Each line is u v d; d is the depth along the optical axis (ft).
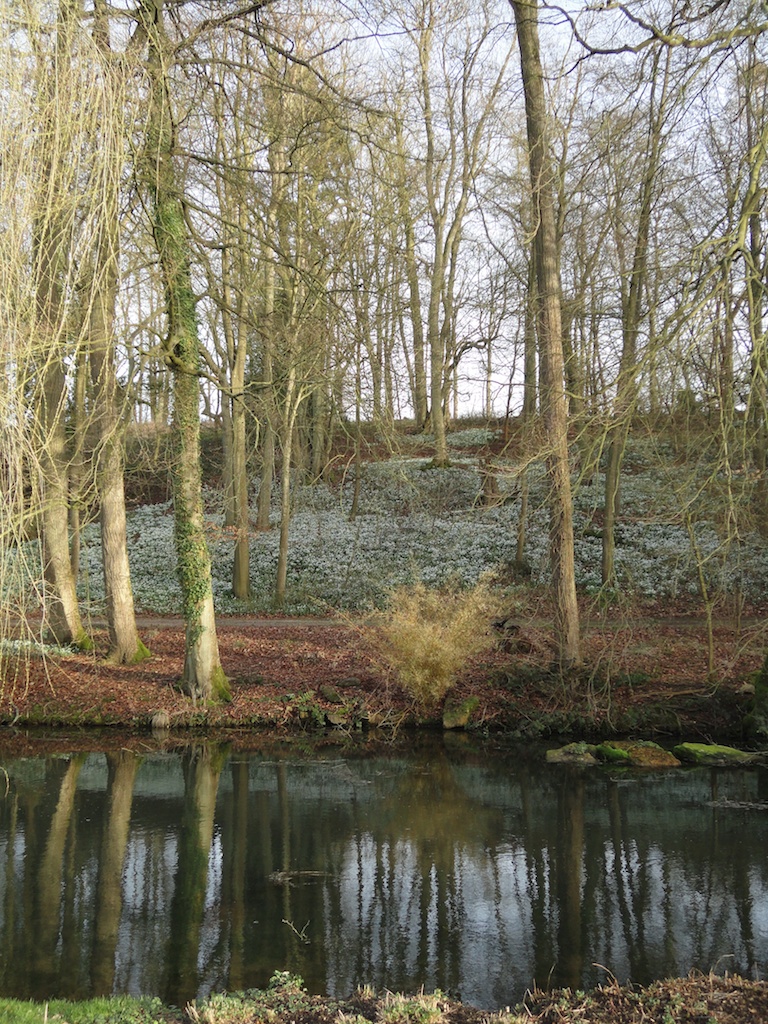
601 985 20.57
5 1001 18.19
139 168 41.27
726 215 29.68
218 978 21.53
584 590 75.05
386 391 81.97
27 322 25.62
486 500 94.79
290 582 86.38
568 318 57.36
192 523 51.70
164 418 55.11
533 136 49.62
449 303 106.52
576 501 92.94
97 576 92.27
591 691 48.14
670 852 30.78
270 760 45.14
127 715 51.26
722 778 41.34
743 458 30.63
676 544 78.69
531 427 51.80
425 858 30.58
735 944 23.02
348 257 49.55
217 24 42.24
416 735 49.96
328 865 29.99
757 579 67.97
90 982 21.27
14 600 30.45
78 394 47.70
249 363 94.17
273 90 43.83
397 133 47.57
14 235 24.17
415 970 21.80
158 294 46.98
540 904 26.25
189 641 52.80
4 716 51.19
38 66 26.55
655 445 35.91
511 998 20.10
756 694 46.26
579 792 39.06
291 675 56.34
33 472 25.75
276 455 117.70
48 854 31.14
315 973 21.68
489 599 52.75
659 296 31.22
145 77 36.91
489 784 40.57
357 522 98.27
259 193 43.62
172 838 32.94
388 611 53.16
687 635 58.59
